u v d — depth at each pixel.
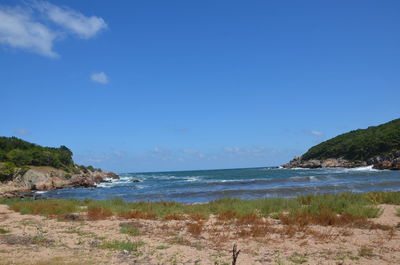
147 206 20.08
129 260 8.70
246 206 18.39
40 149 76.75
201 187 49.94
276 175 81.81
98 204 22.08
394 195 21.06
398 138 96.38
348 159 110.94
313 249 9.79
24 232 12.92
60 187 60.09
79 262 8.43
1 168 59.59
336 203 17.34
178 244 10.64
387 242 10.55
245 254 9.29
